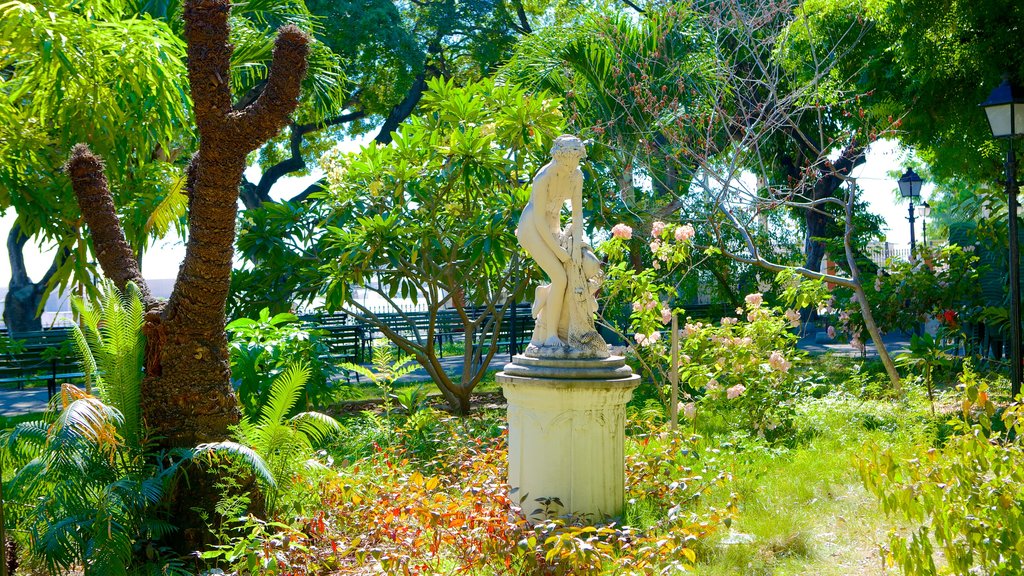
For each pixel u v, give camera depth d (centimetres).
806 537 480
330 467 582
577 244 518
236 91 1080
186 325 502
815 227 1788
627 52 1137
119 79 785
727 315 1540
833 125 1518
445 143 930
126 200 853
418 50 1780
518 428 516
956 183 1478
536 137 902
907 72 945
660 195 1313
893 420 761
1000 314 987
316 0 1680
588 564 387
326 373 820
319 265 980
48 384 1147
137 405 491
